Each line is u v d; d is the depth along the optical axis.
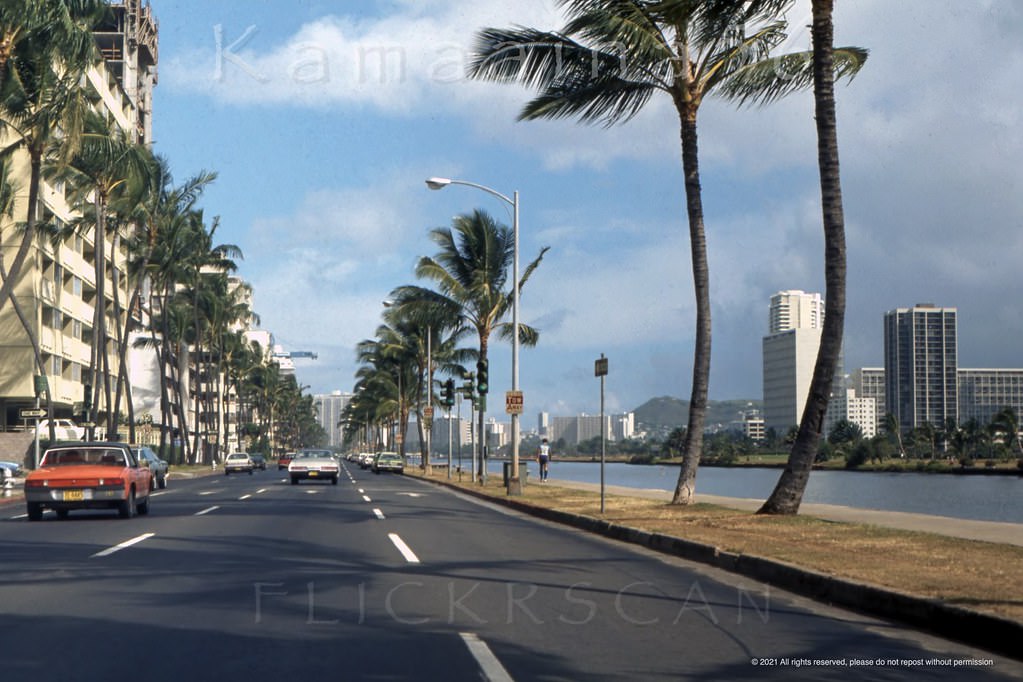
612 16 20.36
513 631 8.43
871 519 18.94
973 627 8.45
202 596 10.02
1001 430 111.00
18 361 58.56
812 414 19.47
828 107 18.31
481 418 41.19
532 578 11.75
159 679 6.66
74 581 11.04
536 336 46.75
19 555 13.57
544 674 6.93
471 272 47.28
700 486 60.72
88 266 72.88
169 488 39.81
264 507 25.00
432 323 48.81
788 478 19.62
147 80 104.31
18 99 36.25
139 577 11.36
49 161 43.94
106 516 21.84
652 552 15.41
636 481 70.56
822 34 18.34
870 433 187.62
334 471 44.75
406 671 6.93
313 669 6.96
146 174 45.84
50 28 33.69
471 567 12.66
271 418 182.88
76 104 35.81
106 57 92.56
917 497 48.25
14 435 59.72
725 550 13.59
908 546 13.95
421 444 75.38
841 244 18.62
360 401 141.75
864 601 10.06
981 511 36.28
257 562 12.81
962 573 11.14
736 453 142.50
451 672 6.92
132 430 65.31
